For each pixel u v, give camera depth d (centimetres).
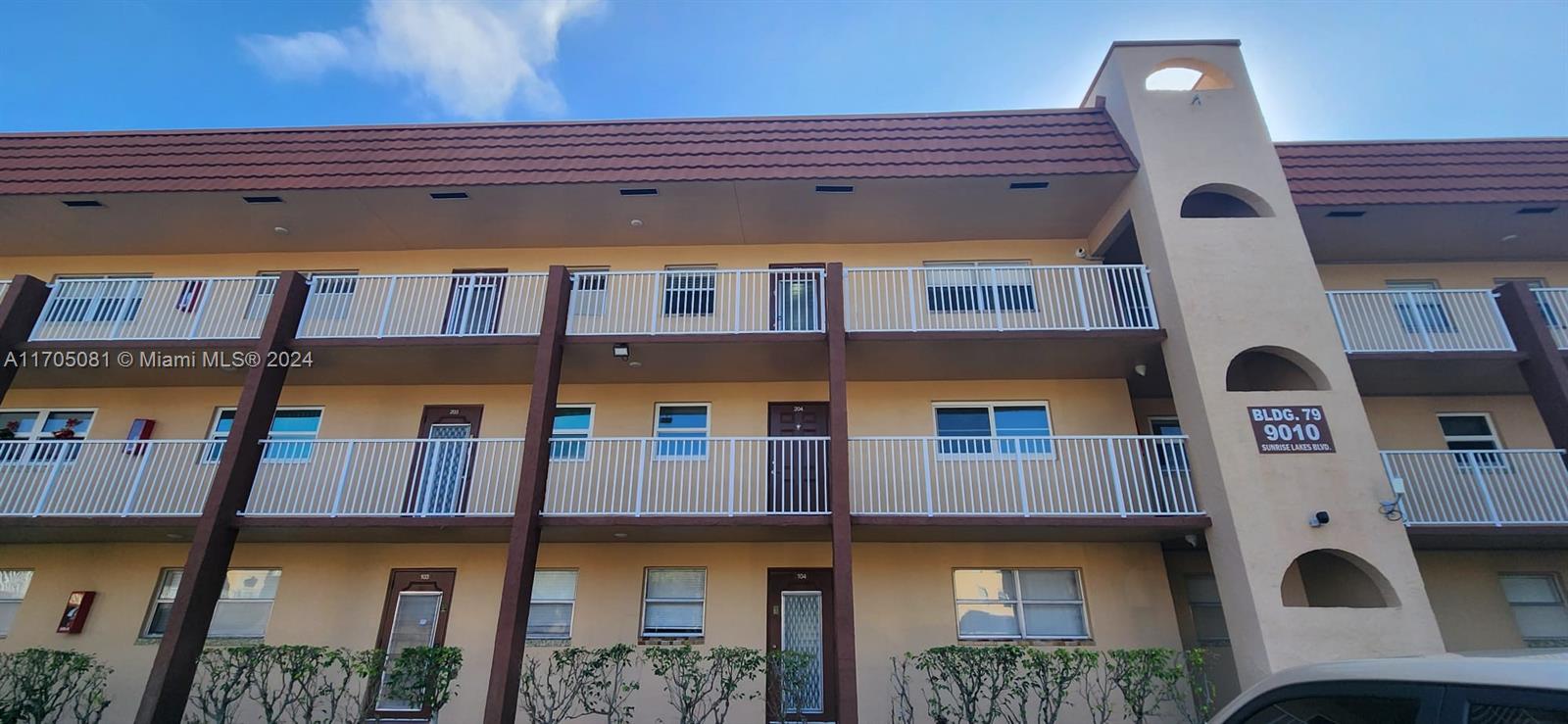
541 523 920
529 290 1212
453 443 1118
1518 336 1020
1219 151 1098
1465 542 998
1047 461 1091
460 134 1178
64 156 1146
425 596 1061
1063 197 1152
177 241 1238
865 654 1012
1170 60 1166
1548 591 1077
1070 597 1058
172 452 1115
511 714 809
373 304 1202
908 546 1077
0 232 1198
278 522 928
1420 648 812
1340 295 1136
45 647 1016
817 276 1241
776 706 926
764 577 1060
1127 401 1151
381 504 1082
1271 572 848
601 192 1127
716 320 1203
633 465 1109
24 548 1084
